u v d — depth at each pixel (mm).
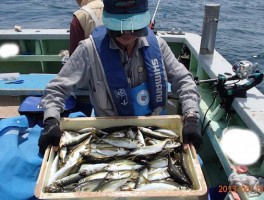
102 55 1827
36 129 2182
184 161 1666
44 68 3938
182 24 10867
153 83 1929
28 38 3783
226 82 2211
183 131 1745
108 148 1786
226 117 2275
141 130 1892
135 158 1741
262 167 1809
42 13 13844
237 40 10000
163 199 1389
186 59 3570
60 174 1579
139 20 1665
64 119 1896
